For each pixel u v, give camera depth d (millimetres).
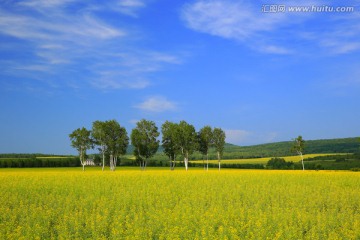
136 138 92312
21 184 36938
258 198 27609
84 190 31672
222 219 18609
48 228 18016
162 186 35062
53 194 30172
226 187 34500
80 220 19094
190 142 92375
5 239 15453
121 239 15891
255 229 16359
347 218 19188
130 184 37781
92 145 92812
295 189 33062
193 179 43969
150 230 16781
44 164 103062
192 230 16891
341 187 36906
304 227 17688
